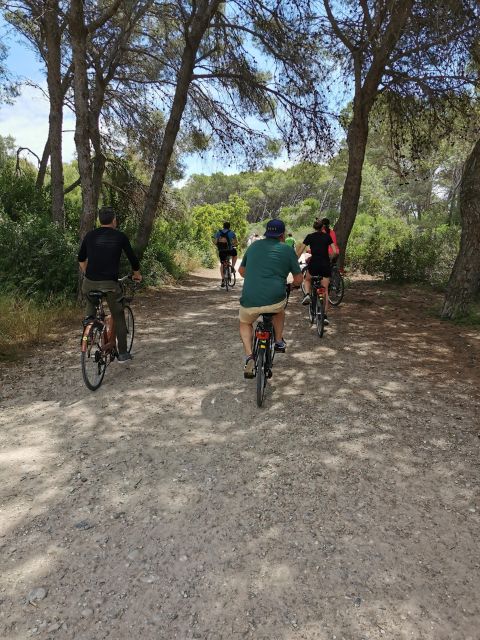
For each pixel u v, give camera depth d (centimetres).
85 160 965
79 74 934
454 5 851
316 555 279
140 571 265
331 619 234
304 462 382
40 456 390
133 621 233
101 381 554
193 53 1359
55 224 1048
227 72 1502
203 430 439
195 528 302
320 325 767
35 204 1441
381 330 827
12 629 228
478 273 894
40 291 949
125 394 525
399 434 430
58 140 1268
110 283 543
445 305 916
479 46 979
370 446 408
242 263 516
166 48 1570
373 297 1184
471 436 428
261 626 230
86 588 253
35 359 640
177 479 358
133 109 1731
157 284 1430
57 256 976
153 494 338
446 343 741
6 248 971
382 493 341
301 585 256
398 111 1395
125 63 1648
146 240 1427
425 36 1021
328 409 485
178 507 324
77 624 231
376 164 3756
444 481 357
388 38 1068
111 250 541
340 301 1062
